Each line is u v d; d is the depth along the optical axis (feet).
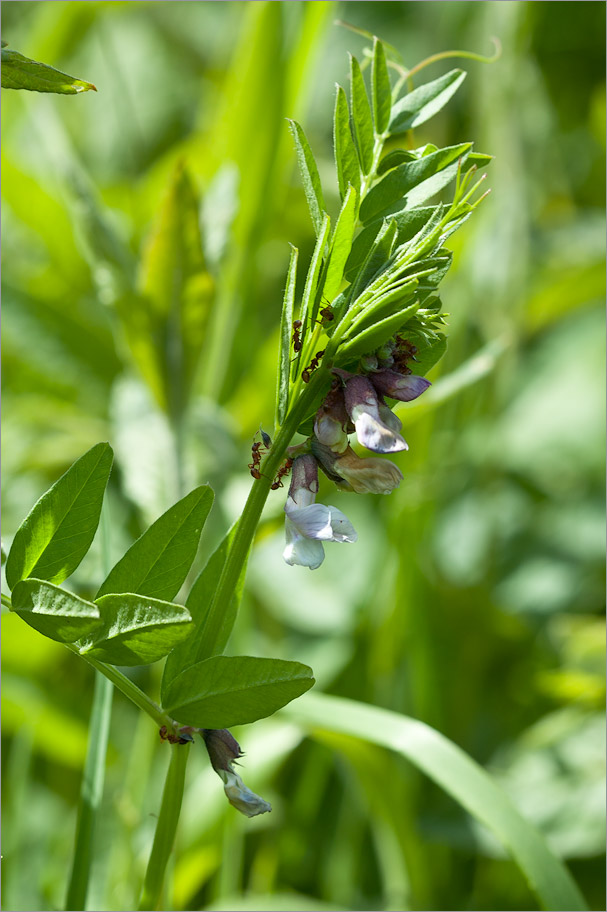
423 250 1.11
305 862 1.76
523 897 1.73
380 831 1.70
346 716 1.43
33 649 1.86
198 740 1.76
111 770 1.82
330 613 2.01
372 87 1.18
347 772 1.78
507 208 2.28
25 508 2.01
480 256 2.28
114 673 1.14
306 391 1.13
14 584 1.12
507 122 2.27
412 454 1.93
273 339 2.14
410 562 1.84
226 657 1.12
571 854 1.68
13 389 2.24
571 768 1.81
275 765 1.56
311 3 1.84
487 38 2.28
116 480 1.94
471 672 1.98
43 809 1.76
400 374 1.12
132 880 1.50
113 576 1.13
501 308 2.28
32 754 1.82
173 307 1.54
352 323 1.11
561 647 2.08
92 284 2.30
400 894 1.63
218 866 1.62
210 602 1.17
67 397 2.25
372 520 2.24
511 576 2.31
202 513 1.13
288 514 1.13
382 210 1.16
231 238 1.86
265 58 1.84
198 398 1.82
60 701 1.83
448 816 1.78
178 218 1.49
